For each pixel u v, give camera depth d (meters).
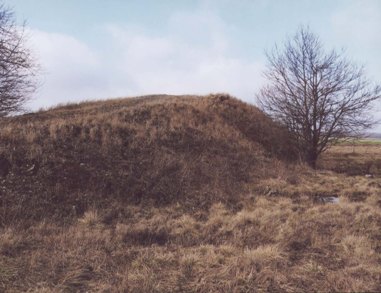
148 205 10.21
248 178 13.42
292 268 5.44
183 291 4.86
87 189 10.60
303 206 9.80
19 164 11.02
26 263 5.77
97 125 14.30
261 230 7.49
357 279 4.88
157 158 13.12
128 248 6.70
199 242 7.04
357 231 7.21
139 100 22.23
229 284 4.89
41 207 9.32
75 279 5.25
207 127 17.47
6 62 15.88
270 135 19.56
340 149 34.81
